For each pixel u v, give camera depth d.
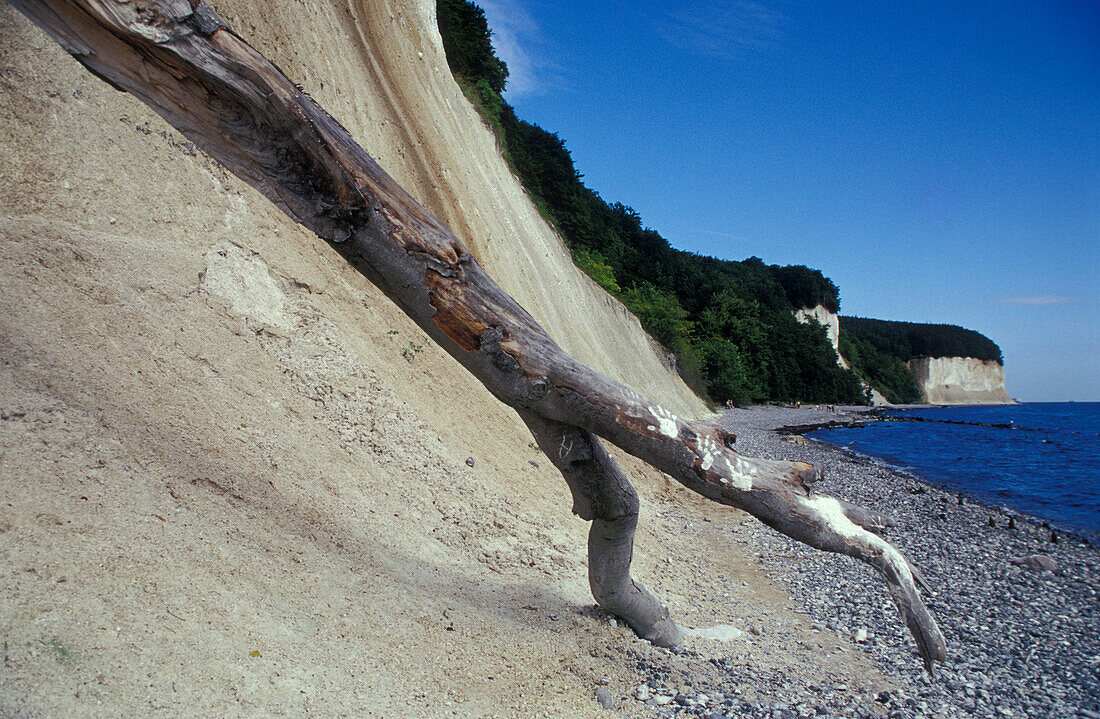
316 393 6.16
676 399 31.39
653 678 4.79
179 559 3.53
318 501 4.89
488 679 4.08
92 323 4.52
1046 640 7.54
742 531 11.08
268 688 3.15
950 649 6.98
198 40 3.23
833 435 37.69
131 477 3.80
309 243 7.88
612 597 5.23
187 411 4.57
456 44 21.62
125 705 2.68
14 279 4.33
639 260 48.03
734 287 67.69
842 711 4.98
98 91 5.96
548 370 4.20
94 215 5.37
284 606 3.77
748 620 6.94
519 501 7.56
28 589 2.85
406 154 11.88
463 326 4.01
